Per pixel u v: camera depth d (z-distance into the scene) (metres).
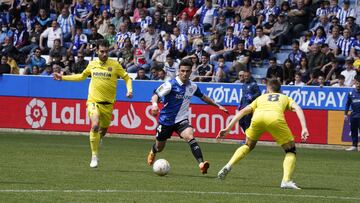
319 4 74.12
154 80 65.75
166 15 77.62
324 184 34.28
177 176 35.56
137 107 66.00
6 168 37.09
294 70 66.56
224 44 72.19
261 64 71.31
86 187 30.00
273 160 47.62
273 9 74.69
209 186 31.59
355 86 60.00
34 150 49.59
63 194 27.64
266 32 73.25
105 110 39.97
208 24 75.81
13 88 69.19
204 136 64.38
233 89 63.34
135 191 29.08
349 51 68.75
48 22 81.00
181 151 53.12
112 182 32.06
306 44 70.25
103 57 39.66
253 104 32.38
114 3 81.50
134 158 45.84
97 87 39.81
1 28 81.81
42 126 68.38
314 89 62.00
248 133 32.53
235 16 74.19
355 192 31.22
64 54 75.25
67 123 67.69
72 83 67.50
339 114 61.53
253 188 31.34
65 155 46.31
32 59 73.88
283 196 28.80
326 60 66.56
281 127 31.52
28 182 31.27
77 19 80.25
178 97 35.50
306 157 51.59
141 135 65.88
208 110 64.19
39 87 68.50
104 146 55.56
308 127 62.25
